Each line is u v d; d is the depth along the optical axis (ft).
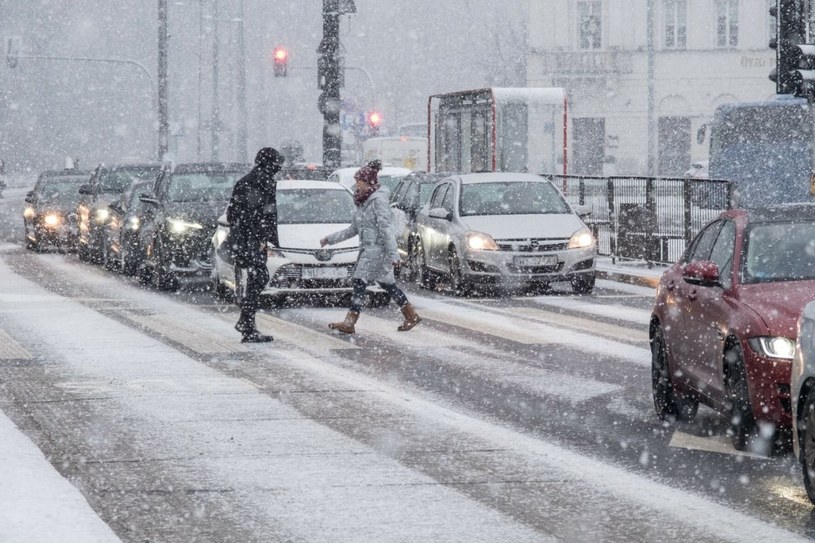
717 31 504.43
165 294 158.10
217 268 148.77
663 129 512.22
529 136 277.03
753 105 289.74
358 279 116.47
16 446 67.51
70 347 106.73
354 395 83.92
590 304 142.41
